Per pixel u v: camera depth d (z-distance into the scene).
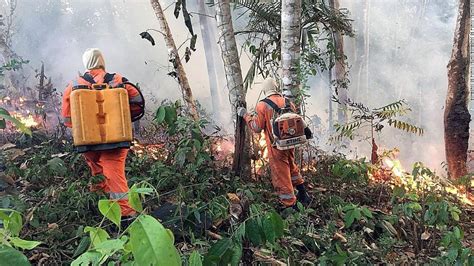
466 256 3.56
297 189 5.55
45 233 3.64
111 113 4.13
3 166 5.22
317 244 4.18
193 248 3.64
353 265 3.72
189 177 5.20
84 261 1.58
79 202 4.20
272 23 7.73
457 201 6.42
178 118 5.42
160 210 4.34
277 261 3.31
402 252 4.63
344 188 6.16
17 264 1.26
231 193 5.02
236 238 2.31
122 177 4.27
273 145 5.25
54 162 5.03
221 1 6.18
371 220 5.00
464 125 8.67
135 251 1.35
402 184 6.40
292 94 6.28
